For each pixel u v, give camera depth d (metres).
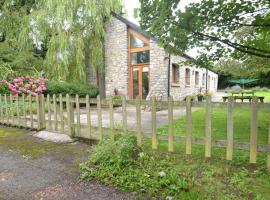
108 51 14.34
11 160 3.98
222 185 2.76
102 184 2.97
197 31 3.96
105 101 4.54
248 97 9.82
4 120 7.02
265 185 2.73
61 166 3.62
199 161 3.47
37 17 12.38
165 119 7.42
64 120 5.38
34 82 10.28
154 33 3.99
